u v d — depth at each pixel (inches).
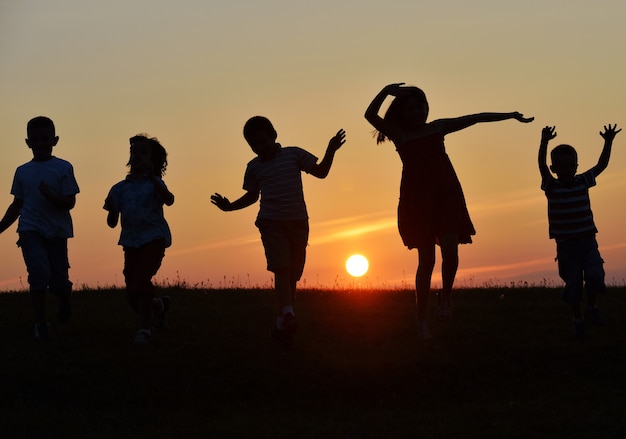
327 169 431.8
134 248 452.1
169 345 452.1
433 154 434.0
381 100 434.9
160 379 405.1
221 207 443.2
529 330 475.5
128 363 421.1
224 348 444.8
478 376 407.8
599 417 354.3
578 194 448.8
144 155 450.9
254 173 438.9
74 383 401.1
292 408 380.2
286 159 435.2
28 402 383.2
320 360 426.3
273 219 428.8
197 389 397.7
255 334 476.7
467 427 346.6
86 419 366.0
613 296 569.3
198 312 538.3
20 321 509.0
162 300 483.8
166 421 363.3
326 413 371.9
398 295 597.6
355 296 597.9
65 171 463.5
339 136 429.4
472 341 455.5
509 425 346.6
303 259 439.8
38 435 347.6
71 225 471.2
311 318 512.1
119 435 345.7
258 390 397.7
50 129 465.1
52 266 470.0
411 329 482.9
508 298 573.0
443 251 430.3
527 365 419.2
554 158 451.2
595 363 419.5
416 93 437.4
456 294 595.2
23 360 426.3
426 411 372.8
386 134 440.5
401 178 442.0
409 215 435.8
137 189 454.0
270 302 576.1
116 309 555.8
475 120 444.5
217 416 371.9
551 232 454.3
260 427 350.9
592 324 484.4
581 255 449.1
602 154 453.1
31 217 458.0
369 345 453.1
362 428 348.2
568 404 370.3
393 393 392.8
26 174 462.3
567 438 335.3
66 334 476.1
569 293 445.7
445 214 430.6
